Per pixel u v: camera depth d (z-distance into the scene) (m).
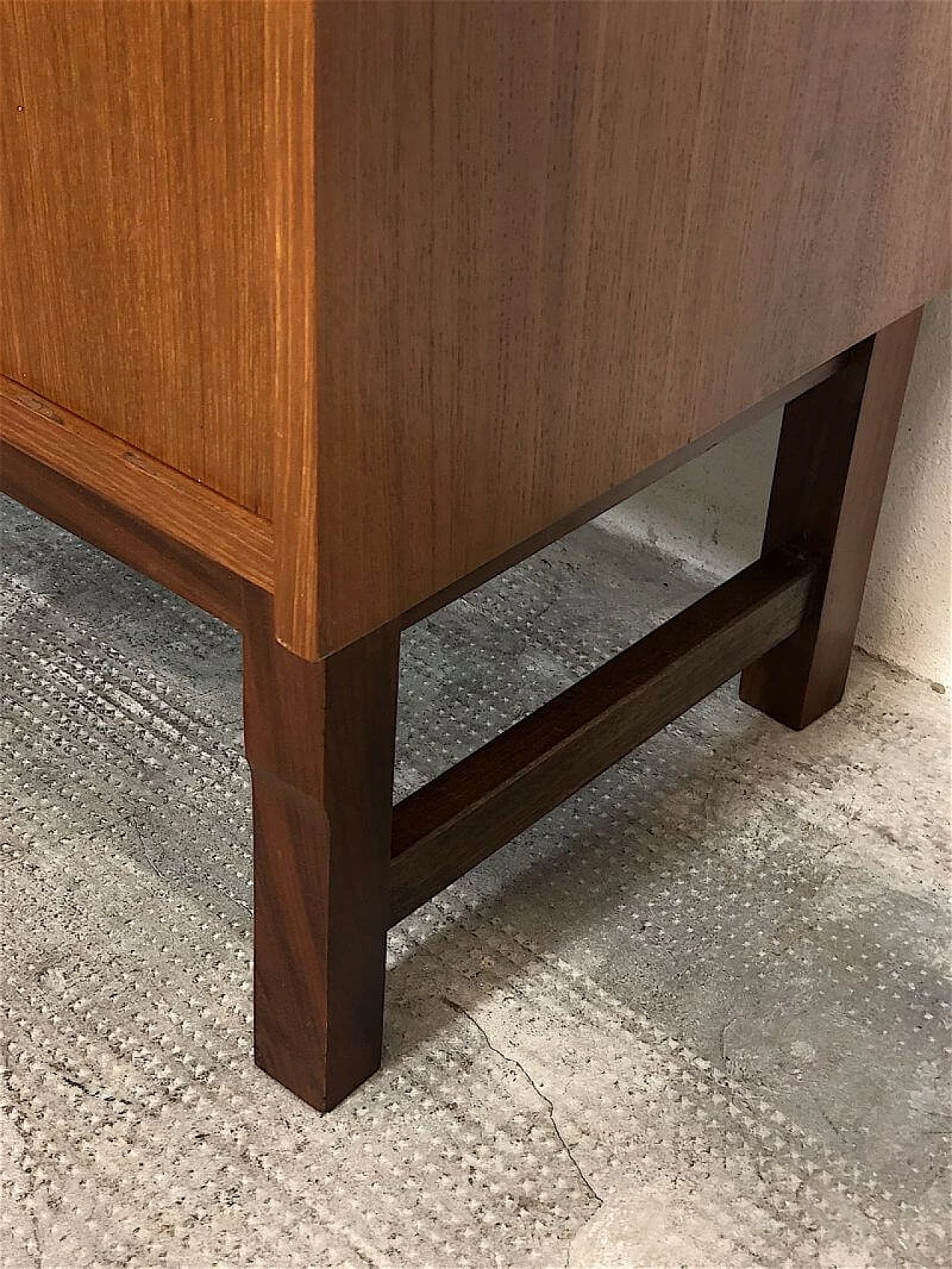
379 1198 0.83
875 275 0.90
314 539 0.62
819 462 1.07
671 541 1.38
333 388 0.59
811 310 0.86
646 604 1.32
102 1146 0.85
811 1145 0.87
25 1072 0.88
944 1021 0.96
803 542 1.11
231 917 1.00
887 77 0.81
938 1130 0.89
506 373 0.67
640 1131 0.88
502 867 1.05
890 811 1.12
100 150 0.63
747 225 0.77
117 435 0.72
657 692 0.99
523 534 0.74
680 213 0.72
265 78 0.53
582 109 0.63
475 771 0.90
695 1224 0.83
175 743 1.14
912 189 0.88
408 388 0.63
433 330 0.62
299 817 0.77
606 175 0.67
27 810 1.07
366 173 0.56
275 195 0.55
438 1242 0.81
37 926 0.98
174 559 0.75
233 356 0.63
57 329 0.71
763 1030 0.94
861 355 1.02
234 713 1.17
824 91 0.77
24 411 0.76
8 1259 0.79
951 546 1.20
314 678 0.70
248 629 0.72
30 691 1.18
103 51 0.60
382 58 0.54
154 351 0.66
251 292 0.60
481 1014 0.94
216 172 0.59
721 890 1.04
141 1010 0.93
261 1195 0.83
